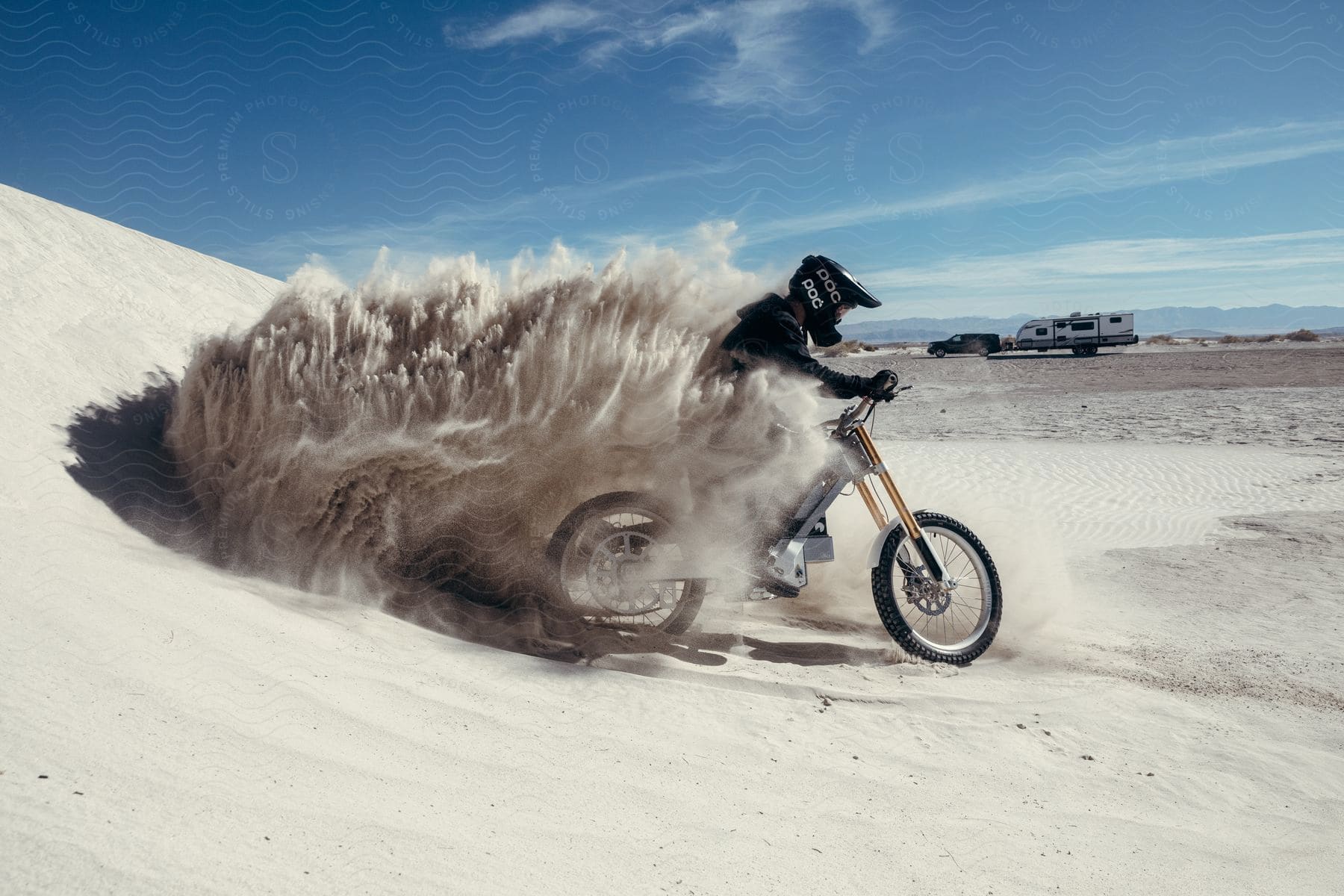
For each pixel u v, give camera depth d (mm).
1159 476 11570
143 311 6141
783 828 2635
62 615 2850
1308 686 4320
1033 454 13586
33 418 4203
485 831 2330
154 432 4781
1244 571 6820
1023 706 3848
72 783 2057
